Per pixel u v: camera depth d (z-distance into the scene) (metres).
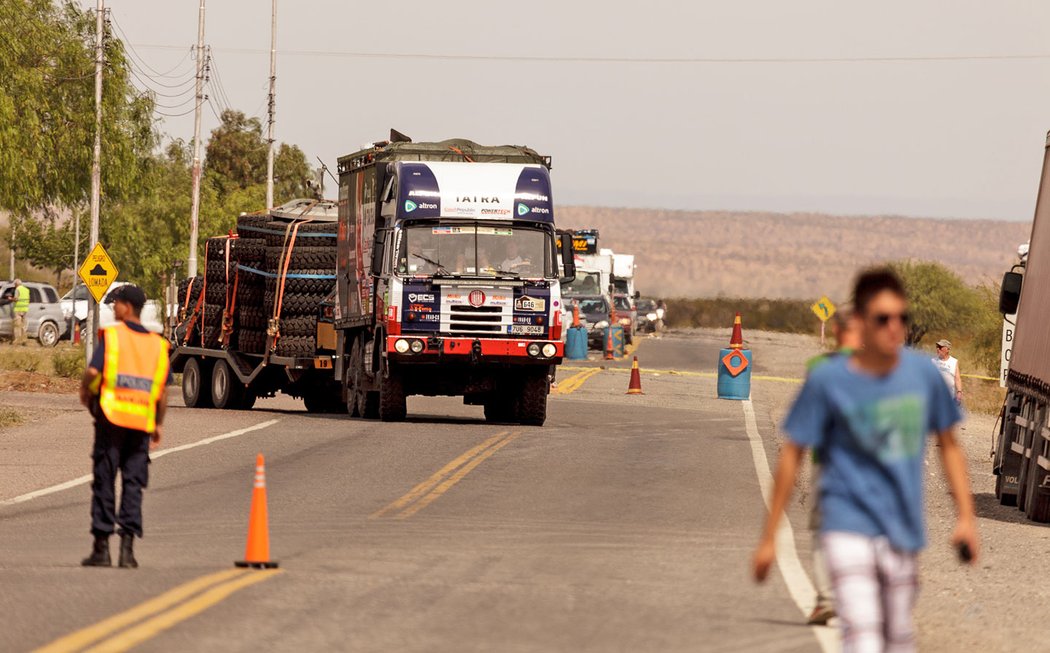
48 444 71.62
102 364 36.62
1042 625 34.84
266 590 33.19
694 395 120.25
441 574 36.31
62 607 30.88
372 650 27.02
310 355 94.31
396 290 80.88
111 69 137.50
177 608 30.70
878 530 20.14
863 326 20.48
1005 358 88.62
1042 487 55.81
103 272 119.12
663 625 30.44
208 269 103.06
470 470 61.75
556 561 39.22
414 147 86.88
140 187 142.75
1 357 131.88
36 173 129.25
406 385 84.31
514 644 27.94
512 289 81.75
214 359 103.81
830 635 29.80
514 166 83.69
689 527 47.44
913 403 20.23
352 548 40.78
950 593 38.94
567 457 68.06
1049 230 56.84
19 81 127.19
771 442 79.88
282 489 55.16
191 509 49.62
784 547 43.16
